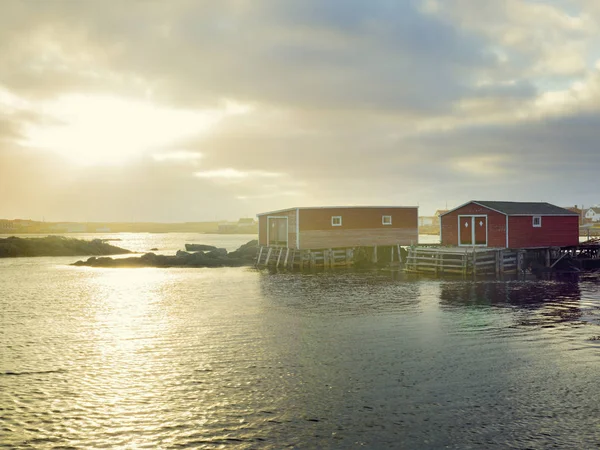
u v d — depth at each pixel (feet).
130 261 203.82
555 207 165.48
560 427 40.70
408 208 181.47
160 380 52.39
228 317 85.92
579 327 75.41
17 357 61.41
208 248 322.55
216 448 37.88
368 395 47.73
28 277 156.76
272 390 49.24
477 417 42.65
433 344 66.03
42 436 39.91
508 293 108.37
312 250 164.66
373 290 115.24
